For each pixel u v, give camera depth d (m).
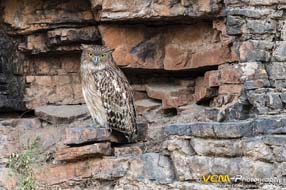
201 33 14.22
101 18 13.89
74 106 15.02
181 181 12.44
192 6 13.70
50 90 15.05
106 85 13.86
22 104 14.95
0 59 14.72
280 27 13.45
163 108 14.59
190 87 14.62
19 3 14.54
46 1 14.47
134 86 15.03
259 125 12.02
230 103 13.61
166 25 14.35
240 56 13.53
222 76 13.76
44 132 14.37
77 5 14.41
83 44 14.23
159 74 14.91
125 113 13.80
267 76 13.34
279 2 13.34
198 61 14.17
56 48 14.75
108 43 14.35
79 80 15.12
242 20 13.52
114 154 13.35
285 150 11.67
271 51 13.42
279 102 12.95
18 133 14.37
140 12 13.73
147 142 13.89
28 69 15.02
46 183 13.26
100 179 13.07
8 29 14.72
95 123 14.19
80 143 13.16
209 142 12.26
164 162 12.66
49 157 13.78
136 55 14.41
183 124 12.49
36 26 14.55
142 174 12.76
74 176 13.20
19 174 13.35
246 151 11.98
